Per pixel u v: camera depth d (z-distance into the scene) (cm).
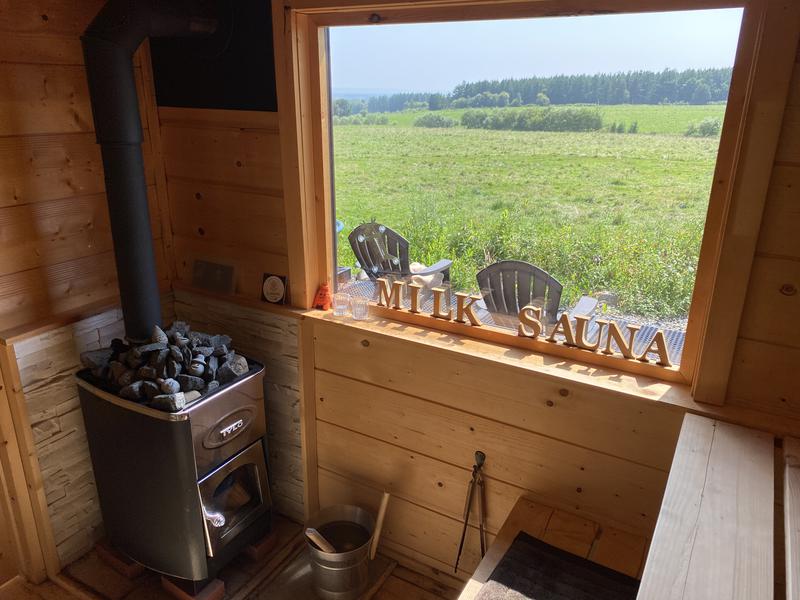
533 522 176
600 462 172
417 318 204
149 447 186
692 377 162
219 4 192
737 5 136
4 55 179
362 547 203
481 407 187
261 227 217
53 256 202
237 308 228
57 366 204
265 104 199
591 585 153
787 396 147
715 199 148
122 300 198
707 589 102
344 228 216
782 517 132
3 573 216
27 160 190
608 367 174
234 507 216
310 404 226
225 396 192
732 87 140
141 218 190
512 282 190
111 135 178
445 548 213
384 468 217
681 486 127
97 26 170
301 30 188
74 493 219
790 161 132
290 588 215
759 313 144
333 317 210
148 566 209
